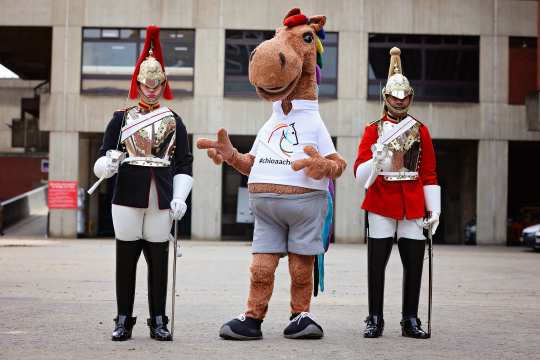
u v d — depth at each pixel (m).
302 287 7.17
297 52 7.06
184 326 7.65
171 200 6.84
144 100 6.93
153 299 6.83
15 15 31.11
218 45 31.27
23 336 6.82
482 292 11.76
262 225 7.16
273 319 8.29
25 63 40.41
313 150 6.86
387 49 31.92
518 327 7.82
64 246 24.95
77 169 31.17
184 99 31.23
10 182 56.41
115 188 6.77
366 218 7.43
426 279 14.08
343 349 6.35
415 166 7.38
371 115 31.31
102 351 6.07
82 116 31.19
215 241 30.98
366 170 7.30
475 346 6.58
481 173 31.73
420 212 7.26
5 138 61.78
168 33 31.50
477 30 31.81
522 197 39.84
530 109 27.55
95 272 14.46
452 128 31.69
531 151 39.69
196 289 11.55
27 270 14.87
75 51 31.19
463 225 35.41
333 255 21.78
